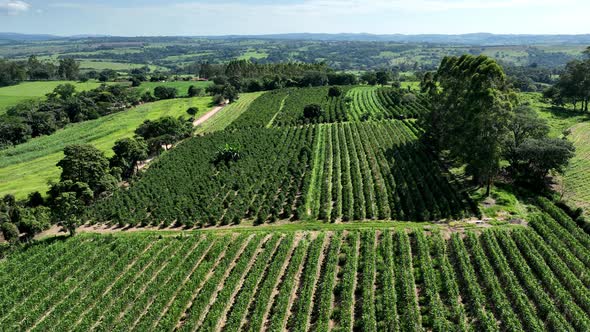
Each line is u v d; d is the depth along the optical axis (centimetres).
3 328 4353
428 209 6700
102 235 6144
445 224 6091
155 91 19512
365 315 4050
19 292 4859
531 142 7144
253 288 4716
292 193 7369
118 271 5212
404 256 5053
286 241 5609
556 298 4316
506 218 6141
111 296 4719
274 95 18475
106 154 10912
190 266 5216
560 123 11962
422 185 7362
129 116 15962
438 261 5028
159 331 4112
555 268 4784
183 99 18888
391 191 7338
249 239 5912
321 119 13538
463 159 7269
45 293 4875
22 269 5362
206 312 4456
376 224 6159
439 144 9144
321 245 5488
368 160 9100
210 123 14312
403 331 3972
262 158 9612
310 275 4756
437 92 9631
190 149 10500
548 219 5984
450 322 4016
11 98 19412
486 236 5475
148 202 7475
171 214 6781
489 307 4272
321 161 9425
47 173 9862
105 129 14112
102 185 7781
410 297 4344
